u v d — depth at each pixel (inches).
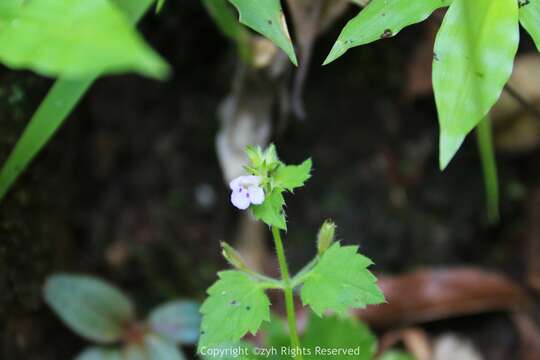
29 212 19.3
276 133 20.6
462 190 23.2
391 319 21.3
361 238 22.5
